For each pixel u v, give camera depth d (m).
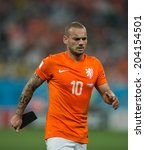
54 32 66.06
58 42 64.75
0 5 68.88
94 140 40.56
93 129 49.59
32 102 49.91
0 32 65.69
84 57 18.31
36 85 18.36
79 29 17.66
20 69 59.56
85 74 17.94
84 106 17.95
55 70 17.97
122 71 60.03
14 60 61.31
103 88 18.64
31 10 68.94
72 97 17.75
